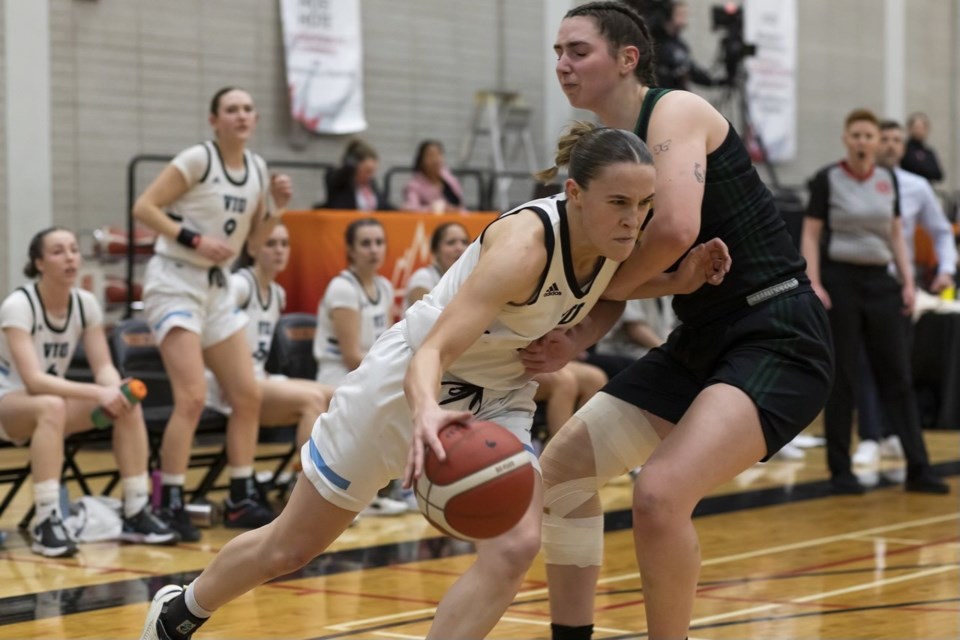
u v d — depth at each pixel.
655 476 5.76
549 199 5.72
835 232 13.39
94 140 18.38
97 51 18.39
